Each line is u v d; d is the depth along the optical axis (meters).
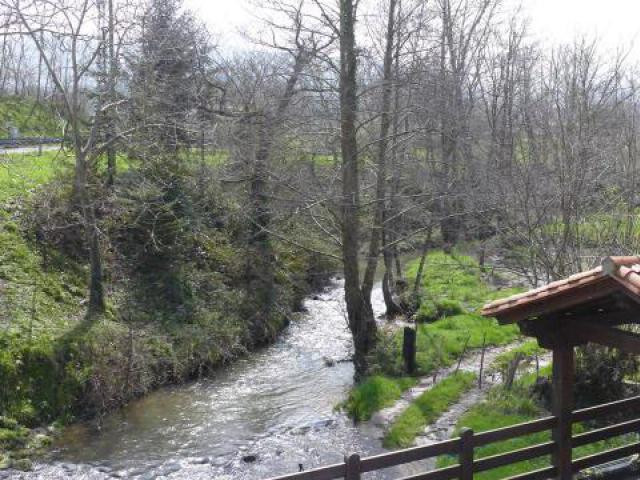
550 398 14.56
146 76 22.11
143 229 23.56
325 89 18.88
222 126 23.97
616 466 10.48
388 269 24.70
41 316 17.44
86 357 16.56
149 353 18.16
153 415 15.92
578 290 7.55
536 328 8.45
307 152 20.83
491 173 18.77
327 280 30.23
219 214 26.89
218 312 21.88
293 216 22.31
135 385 17.03
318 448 13.97
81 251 21.80
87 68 18.97
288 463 13.30
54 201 22.42
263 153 21.58
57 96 21.34
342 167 18.73
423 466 12.66
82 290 20.25
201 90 27.50
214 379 18.66
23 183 23.58
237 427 15.20
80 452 13.85
